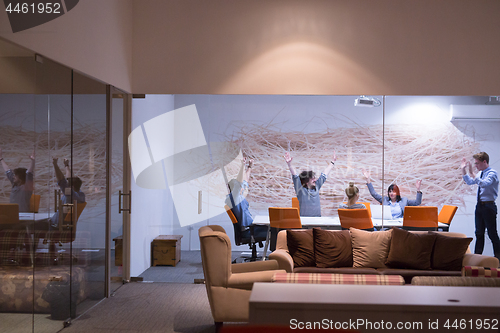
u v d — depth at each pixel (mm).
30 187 3309
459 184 5602
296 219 5621
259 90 5680
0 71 2967
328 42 5664
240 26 5691
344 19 5664
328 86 5668
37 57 3363
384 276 3256
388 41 5637
